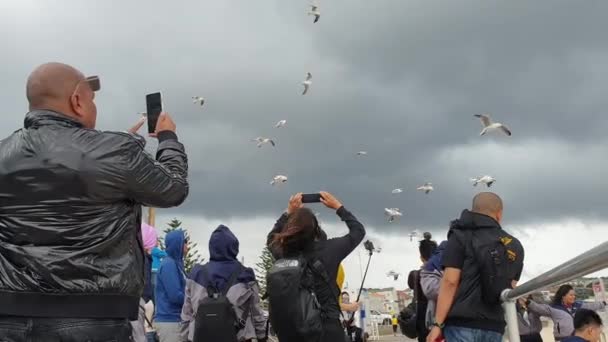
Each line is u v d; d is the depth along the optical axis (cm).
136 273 264
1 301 236
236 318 575
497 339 445
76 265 241
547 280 305
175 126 316
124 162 257
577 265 245
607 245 205
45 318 235
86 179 248
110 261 252
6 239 245
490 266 439
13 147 255
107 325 244
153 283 788
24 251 240
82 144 254
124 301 253
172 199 277
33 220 245
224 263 596
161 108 318
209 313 561
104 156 254
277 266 445
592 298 633
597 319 616
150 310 724
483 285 441
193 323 596
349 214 498
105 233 252
